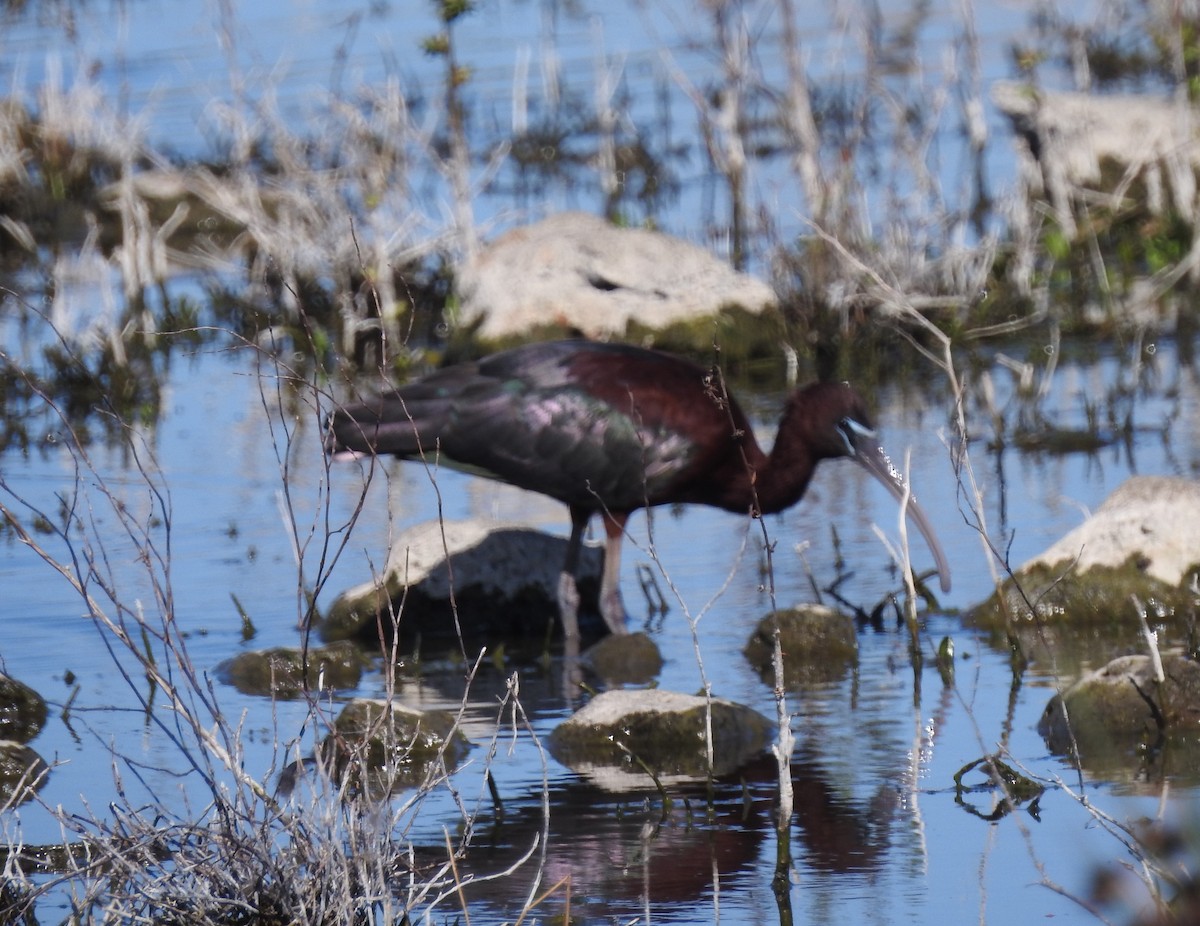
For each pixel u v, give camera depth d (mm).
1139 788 8414
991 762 8156
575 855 7895
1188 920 6785
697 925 7137
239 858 7172
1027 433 15383
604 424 11570
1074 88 25953
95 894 7016
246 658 10648
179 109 26547
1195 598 11047
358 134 21328
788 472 11906
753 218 20562
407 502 14164
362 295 18875
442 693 10438
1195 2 24609
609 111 24953
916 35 29000
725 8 22219
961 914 7141
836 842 7945
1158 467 14258
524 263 18438
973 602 11625
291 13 30875
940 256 19344
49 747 9445
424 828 8250
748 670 10641
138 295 19641
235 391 17719
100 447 15891
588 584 12250
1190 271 19297
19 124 25062
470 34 29859
